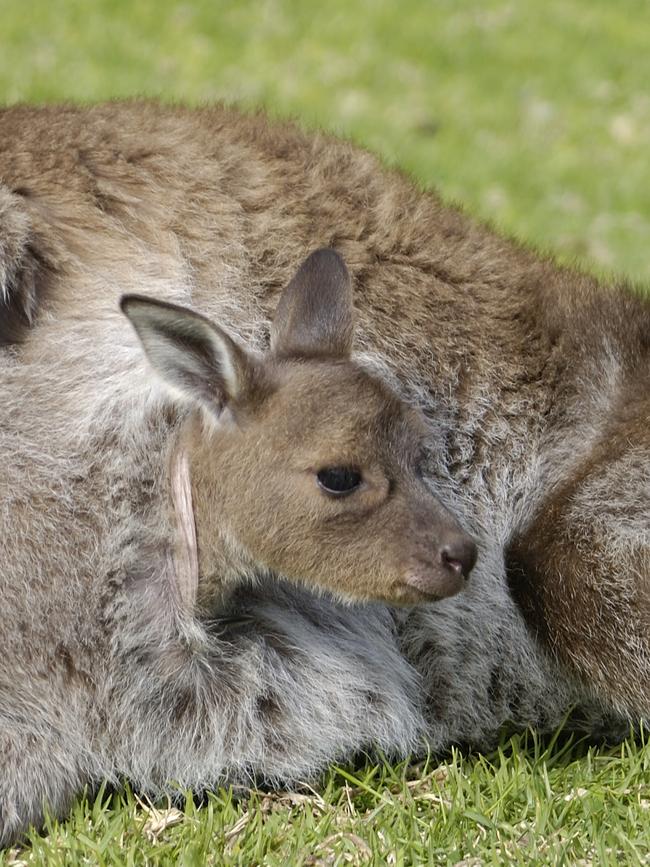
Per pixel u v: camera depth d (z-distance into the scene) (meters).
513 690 9.86
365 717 9.32
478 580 9.64
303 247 9.90
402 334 9.91
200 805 9.03
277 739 9.12
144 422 8.98
